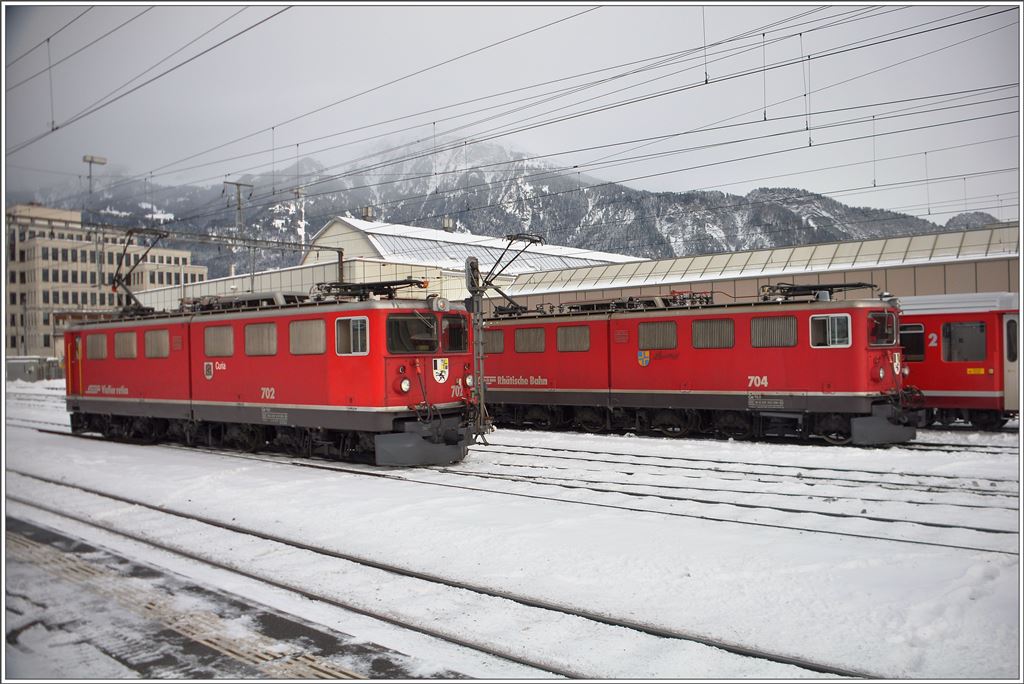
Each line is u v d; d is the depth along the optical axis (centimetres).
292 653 661
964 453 1570
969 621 670
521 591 787
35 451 1986
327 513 1137
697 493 1234
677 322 1942
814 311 1738
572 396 2145
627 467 1501
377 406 1519
